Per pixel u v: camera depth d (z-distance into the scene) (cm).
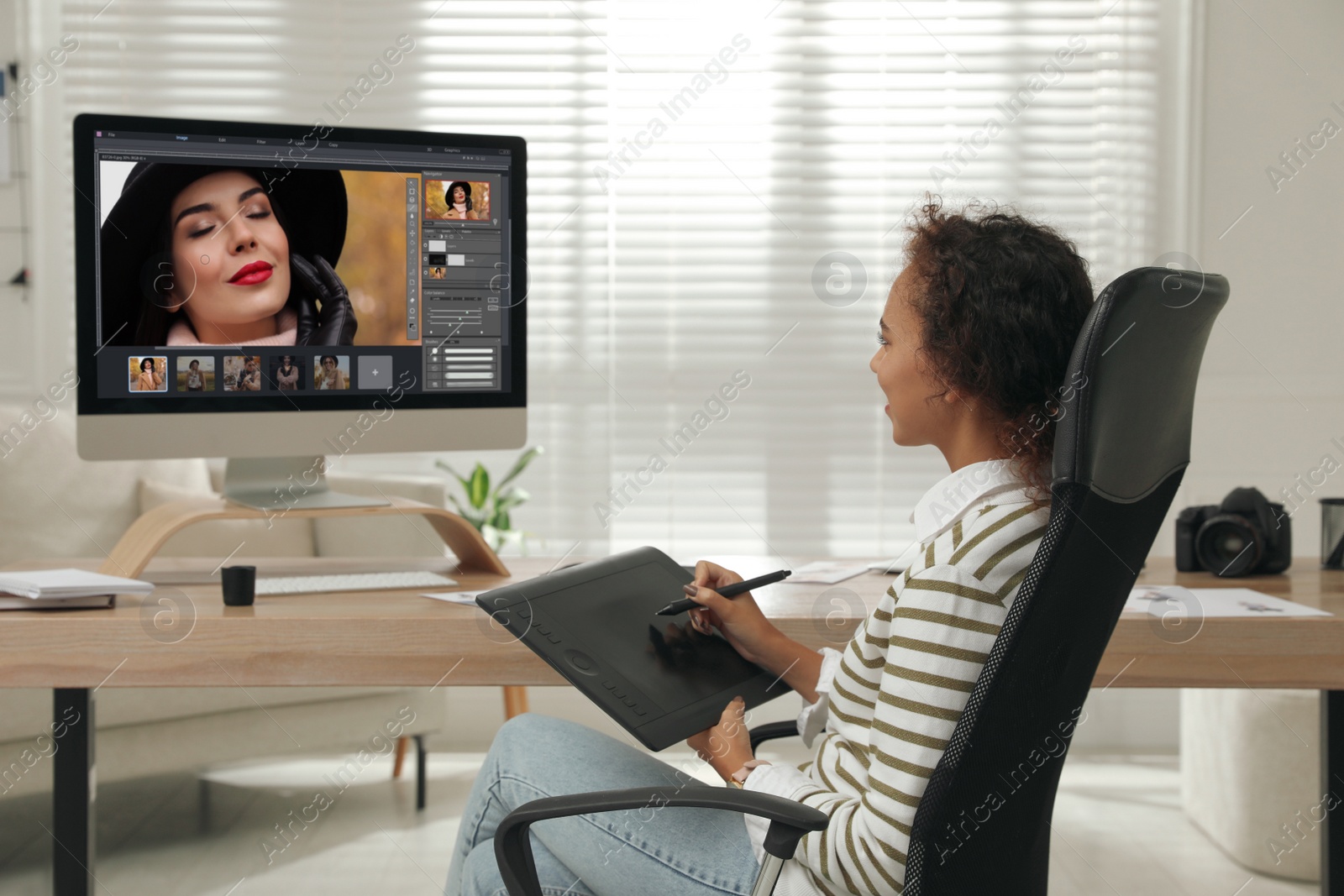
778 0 314
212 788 261
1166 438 81
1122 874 213
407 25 312
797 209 316
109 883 202
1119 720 307
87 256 139
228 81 309
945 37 314
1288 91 307
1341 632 122
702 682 109
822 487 319
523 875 86
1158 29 310
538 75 313
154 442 143
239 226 145
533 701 310
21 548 226
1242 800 217
